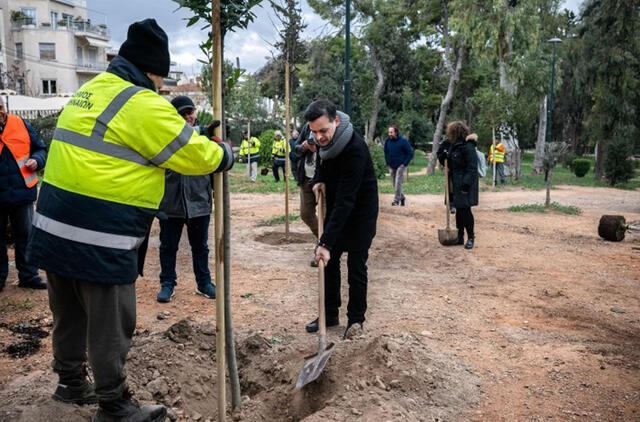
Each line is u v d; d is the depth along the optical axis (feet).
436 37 125.08
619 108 91.81
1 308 18.56
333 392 11.98
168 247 19.57
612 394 12.88
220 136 9.97
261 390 12.78
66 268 9.05
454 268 25.61
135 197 9.21
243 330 16.57
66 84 194.18
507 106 78.59
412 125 158.71
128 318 9.75
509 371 14.12
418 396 11.99
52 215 9.08
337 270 16.85
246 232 33.73
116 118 8.97
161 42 9.67
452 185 30.76
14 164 19.77
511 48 89.56
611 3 89.66
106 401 9.83
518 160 89.25
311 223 24.04
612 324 18.12
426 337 16.38
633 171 86.28
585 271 25.67
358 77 133.80
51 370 13.73
